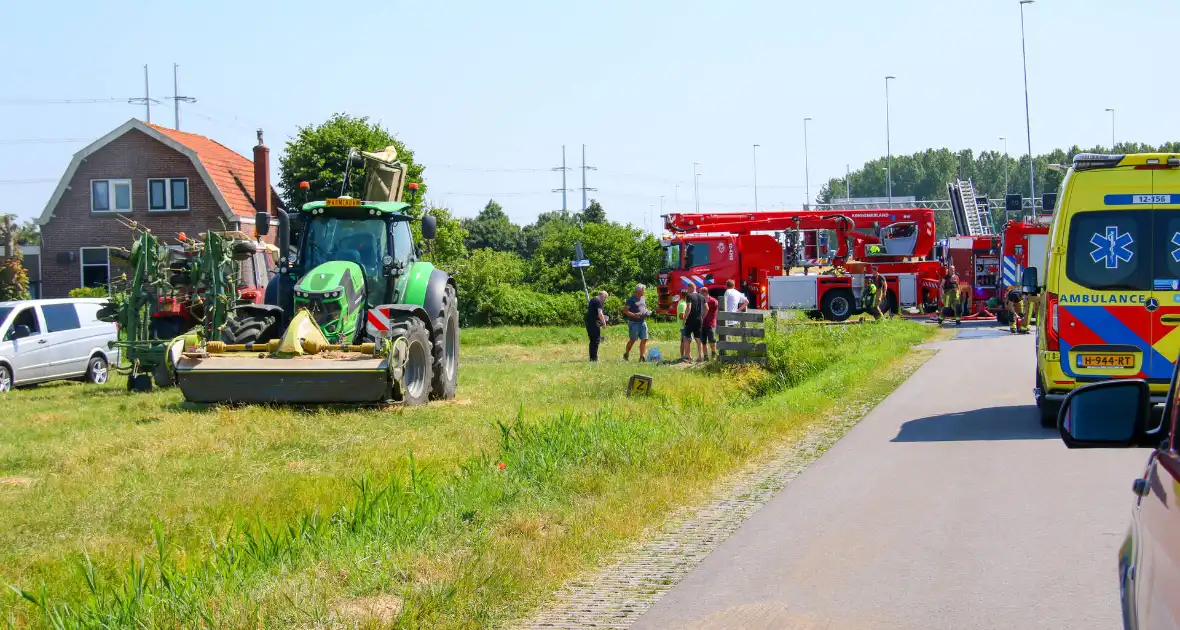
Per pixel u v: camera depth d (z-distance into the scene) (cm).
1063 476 951
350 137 4609
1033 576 646
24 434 1306
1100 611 576
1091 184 1149
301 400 1423
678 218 3978
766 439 1190
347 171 1828
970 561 684
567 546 723
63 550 748
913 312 4253
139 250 1930
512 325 4366
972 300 3922
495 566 651
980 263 3962
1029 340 2667
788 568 684
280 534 720
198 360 1435
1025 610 582
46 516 845
